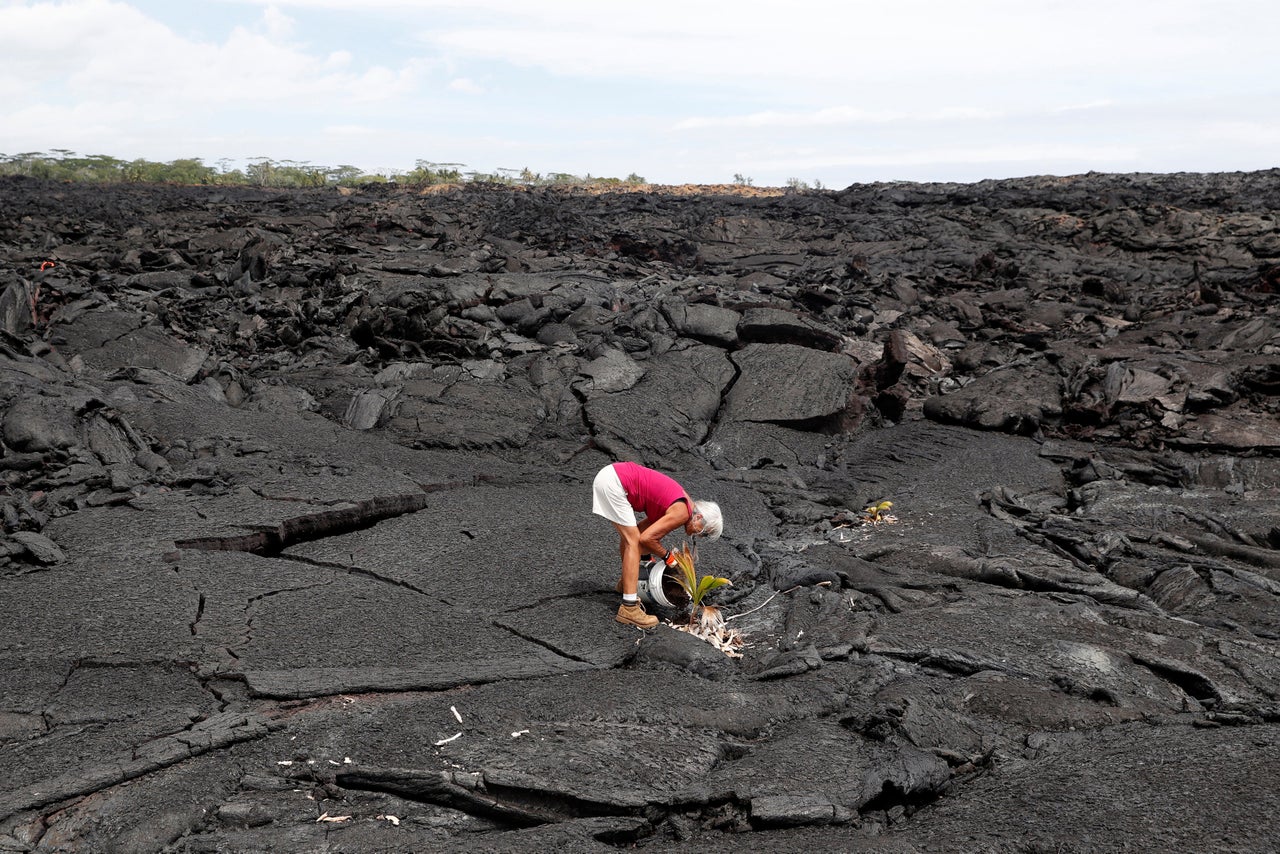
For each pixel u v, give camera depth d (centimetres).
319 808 412
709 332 1361
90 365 1135
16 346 1091
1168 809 409
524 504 871
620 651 585
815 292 1669
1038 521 877
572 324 1388
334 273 1589
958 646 596
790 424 1173
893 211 2761
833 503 959
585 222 2544
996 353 1438
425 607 634
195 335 1295
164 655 543
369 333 1343
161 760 434
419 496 835
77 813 400
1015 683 548
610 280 1716
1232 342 1387
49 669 523
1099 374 1277
